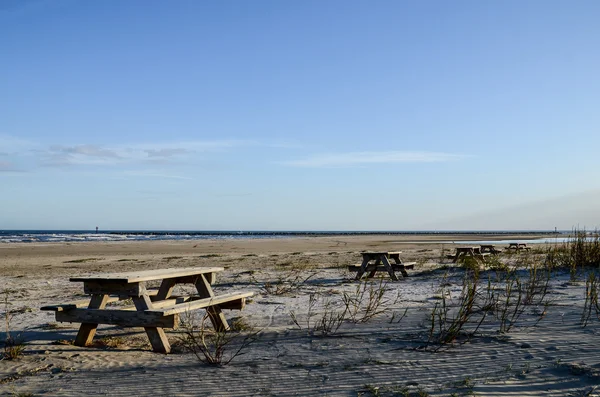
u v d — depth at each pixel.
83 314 6.32
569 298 8.39
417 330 6.33
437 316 7.14
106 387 4.67
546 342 5.32
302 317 8.00
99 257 30.50
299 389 4.32
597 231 14.34
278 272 17.09
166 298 7.69
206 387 4.52
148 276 6.21
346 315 7.86
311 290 11.71
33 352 6.12
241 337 6.66
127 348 6.33
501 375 4.34
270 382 4.56
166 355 5.89
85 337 6.48
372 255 14.16
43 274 19.33
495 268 13.53
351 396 4.07
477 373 4.44
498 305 7.62
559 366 4.47
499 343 5.41
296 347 5.85
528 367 4.51
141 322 6.04
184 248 43.81
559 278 11.41
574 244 13.82
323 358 5.27
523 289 9.55
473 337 5.76
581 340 5.34
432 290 10.94
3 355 5.95
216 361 5.35
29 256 32.09
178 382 4.72
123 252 36.75
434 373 4.52
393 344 5.68
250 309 9.10
